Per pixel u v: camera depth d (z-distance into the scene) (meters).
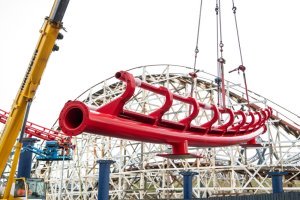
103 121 5.33
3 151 11.58
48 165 36.66
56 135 26.06
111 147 32.75
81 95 36.84
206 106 7.70
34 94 11.20
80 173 33.75
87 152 34.31
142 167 31.14
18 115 11.41
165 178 31.38
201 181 28.94
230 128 9.77
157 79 34.28
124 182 31.89
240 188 26.27
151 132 6.21
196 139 7.41
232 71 10.95
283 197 12.59
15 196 15.36
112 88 36.06
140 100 33.94
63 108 5.39
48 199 35.12
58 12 9.77
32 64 10.72
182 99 6.91
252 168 26.89
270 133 27.81
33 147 20.83
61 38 10.27
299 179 29.16
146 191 30.05
